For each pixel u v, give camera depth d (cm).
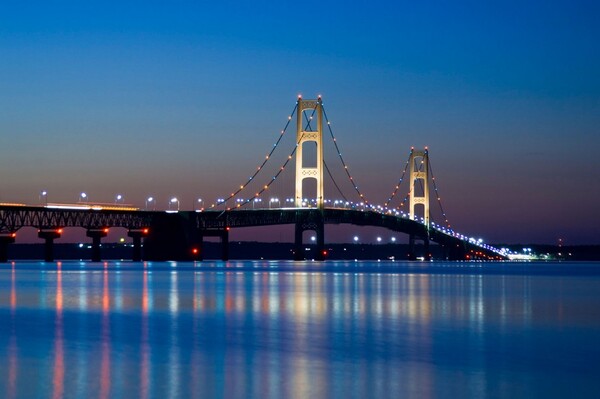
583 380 3472
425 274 15412
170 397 3158
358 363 3844
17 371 3616
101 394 3197
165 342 4459
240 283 10812
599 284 11144
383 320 5588
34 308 6506
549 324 5372
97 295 8100
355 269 19150
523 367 3747
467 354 4097
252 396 3180
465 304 6981
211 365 3772
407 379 3484
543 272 17912
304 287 9762
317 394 3216
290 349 4225
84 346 4306
